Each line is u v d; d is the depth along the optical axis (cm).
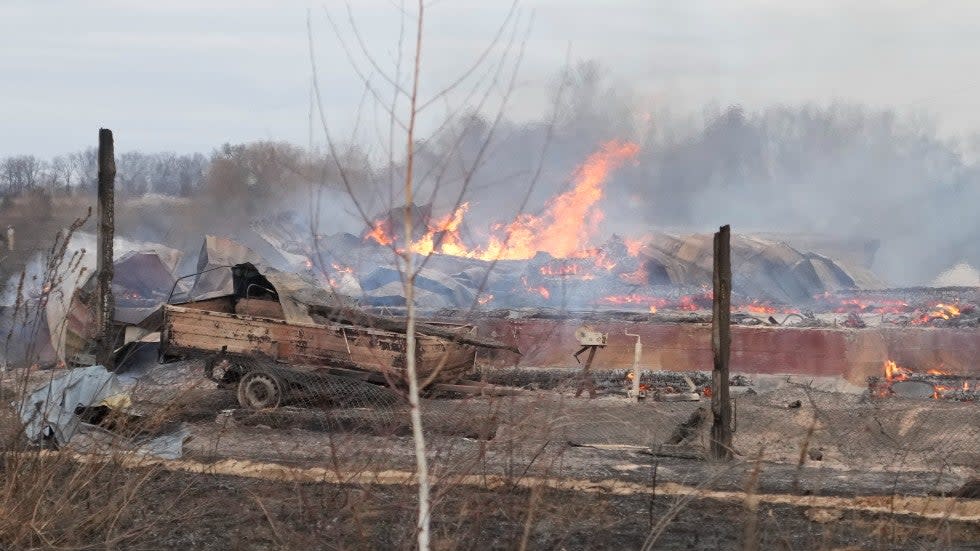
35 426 903
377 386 1395
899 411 1390
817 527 834
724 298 1179
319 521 779
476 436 941
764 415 1432
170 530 768
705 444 1200
